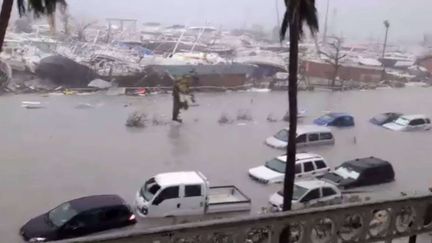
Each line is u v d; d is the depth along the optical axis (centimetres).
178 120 3591
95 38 6756
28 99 4100
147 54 6294
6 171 2362
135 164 2602
